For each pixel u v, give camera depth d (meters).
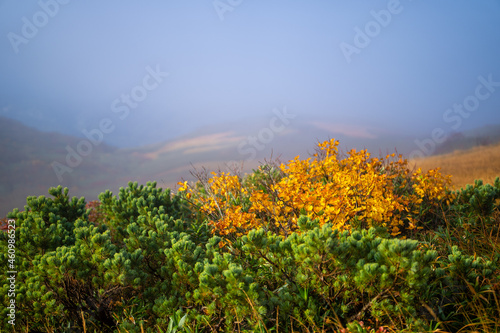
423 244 4.44
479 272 3.23
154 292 3.57
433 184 5.40
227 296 2.85
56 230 4.69
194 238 4.79
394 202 4.43
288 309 2.99
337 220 3.96
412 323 2.75
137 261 3.65
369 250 3.01
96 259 3.66
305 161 5.36
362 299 2.94
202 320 3.10
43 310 3.60
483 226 4.82
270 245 3.32
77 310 3.61
